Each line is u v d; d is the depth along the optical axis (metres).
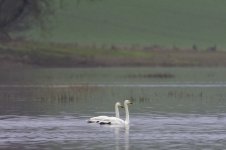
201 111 61.38
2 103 68.25
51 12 125.69
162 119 55.75
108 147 42.66
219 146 42.94
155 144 43.69
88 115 58.38
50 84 93.06
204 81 103.31
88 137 46.50
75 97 75.00
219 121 54.41
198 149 41.91
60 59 144.25
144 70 134.38
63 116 57.56
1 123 53.25
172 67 145.50
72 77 110.19
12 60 138.75
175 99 73.38
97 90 84.69
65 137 46.53
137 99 73.19
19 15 121.94
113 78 108.50
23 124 52.78
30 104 67.25
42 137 46.44
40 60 142.00
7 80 102.19
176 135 47.34
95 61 145.88
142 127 51.28
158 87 90.88
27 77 109.75
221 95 78.19
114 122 52.44
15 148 42.34
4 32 127.50
